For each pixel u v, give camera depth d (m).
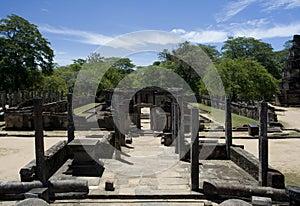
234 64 34.16
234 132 23.52
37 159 9.52
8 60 38.31
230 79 33.19
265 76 35.06
